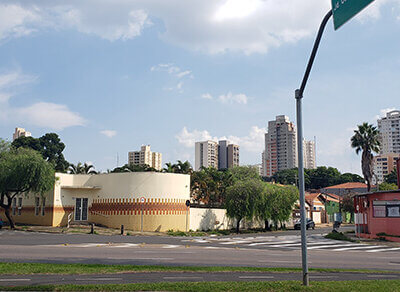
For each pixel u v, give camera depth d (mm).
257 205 44312
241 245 25969
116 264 14367
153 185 38750
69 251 18594
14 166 36281
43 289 9453
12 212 43750
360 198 34938
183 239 30328
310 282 10828
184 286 9992
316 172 125000
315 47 9570
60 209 40156
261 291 9609
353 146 50844
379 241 30359
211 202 64750
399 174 38281
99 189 40750
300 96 10828
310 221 53938
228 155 193250
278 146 194875
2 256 16031
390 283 10922
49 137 81875
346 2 7906
